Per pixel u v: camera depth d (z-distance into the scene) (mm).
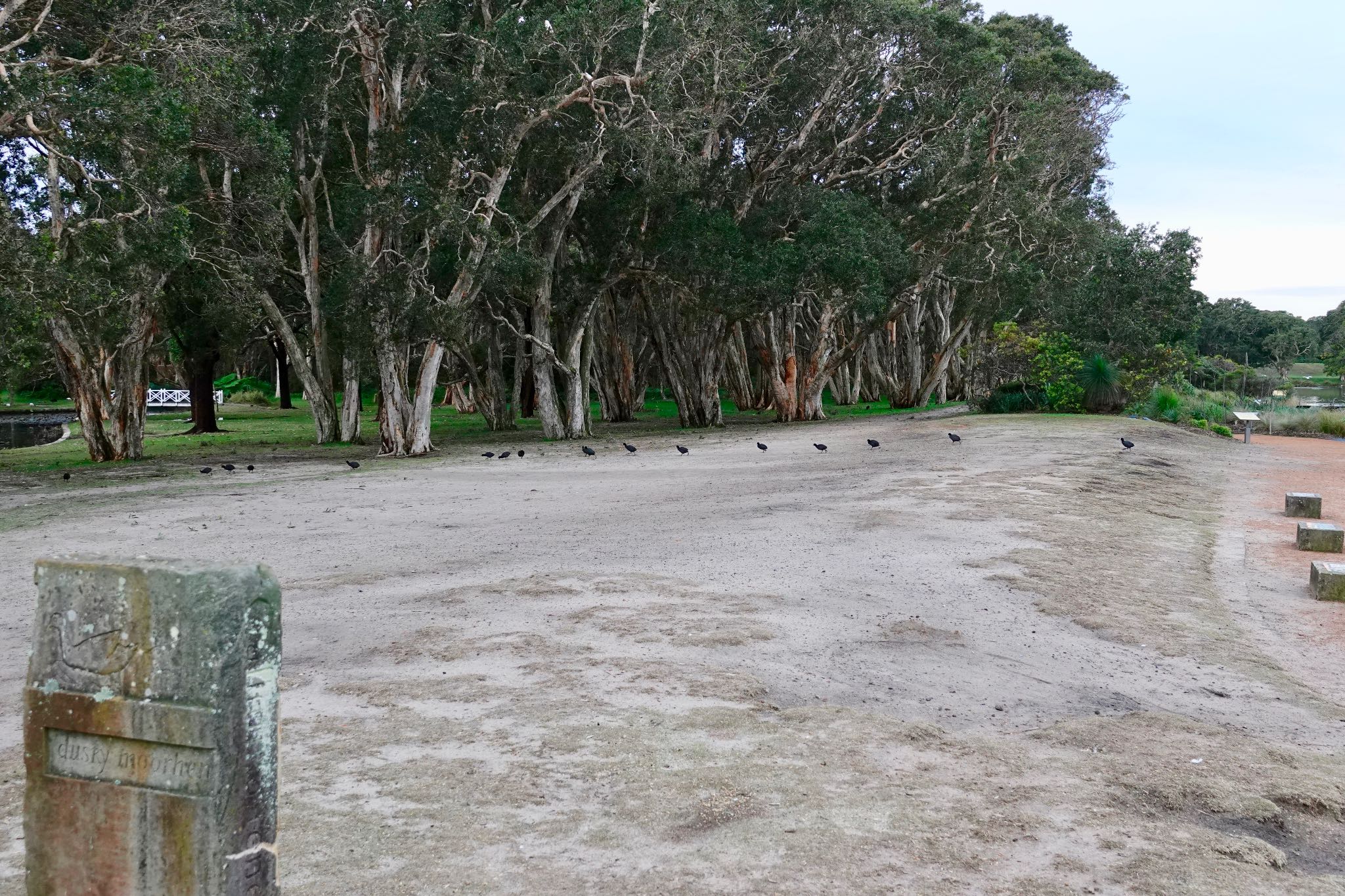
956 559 12438
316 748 6152
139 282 26859
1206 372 83062
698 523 15852
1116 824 5117
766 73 42094
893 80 45438
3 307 22953
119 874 3156
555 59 33625
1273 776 5910
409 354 37594
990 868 4629
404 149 31953
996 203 45781
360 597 10867
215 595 3020
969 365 62406
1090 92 57625
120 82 22594
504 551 13852
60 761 3238
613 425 51969
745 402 65438
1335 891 4477
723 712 6852
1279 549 15141
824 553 12930
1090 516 16328
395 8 30906
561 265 43938
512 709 6914
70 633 3199
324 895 4309
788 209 43719
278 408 72750
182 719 3021
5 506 20609
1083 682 8055
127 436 33594
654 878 4508
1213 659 8836
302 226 39094
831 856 4723
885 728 6602
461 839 4891
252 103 30594
